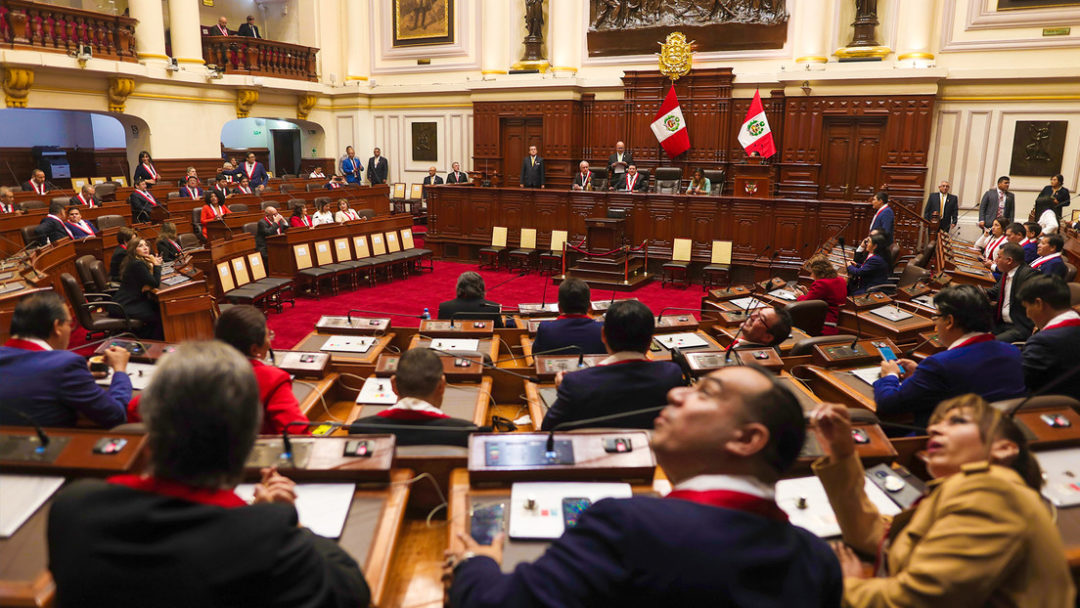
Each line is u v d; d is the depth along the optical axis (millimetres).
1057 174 11797
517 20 15773
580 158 15211
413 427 2436
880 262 7570
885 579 1553
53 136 17328
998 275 7133
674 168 12930
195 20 15000
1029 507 1435
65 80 12977
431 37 16906
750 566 1126
